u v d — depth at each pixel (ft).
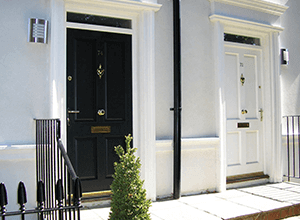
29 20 11.20
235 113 16.76
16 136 11.04
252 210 12.32
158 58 14.07
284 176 17.80
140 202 8.50
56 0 11.72
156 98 13.96
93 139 12.90
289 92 18.38
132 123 13.70
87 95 12.82
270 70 17.52
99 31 13.12
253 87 17.47
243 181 16.43
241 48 17.03
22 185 6.03
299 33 19.03
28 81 11.28
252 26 16.65
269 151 17.43
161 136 14.02
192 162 14.70
